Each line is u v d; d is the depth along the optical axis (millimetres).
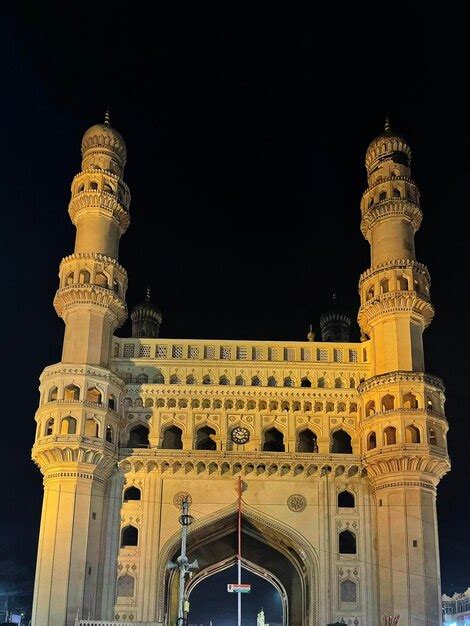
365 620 49219
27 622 74688
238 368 54719
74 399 50688
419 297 53562
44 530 47688
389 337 53250
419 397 50625
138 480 52000
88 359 51781
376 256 56875
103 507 50062
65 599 45594
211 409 53625
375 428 50875
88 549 47406
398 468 49312
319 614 49312
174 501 51594
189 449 52125
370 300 54656
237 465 52000
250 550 57781
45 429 49531
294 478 52469
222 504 51625
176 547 51656
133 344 55625
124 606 49031
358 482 52500
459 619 81312
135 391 53594
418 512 48438
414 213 57312
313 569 50375
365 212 59625
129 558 50125
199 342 55719
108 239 56656
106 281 54875
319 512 51625
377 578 49750
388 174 58938
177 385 53688
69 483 48375
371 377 52719
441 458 49625
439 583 47469
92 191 56844
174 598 56250
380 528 49406
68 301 53812
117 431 51469
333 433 53812
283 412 53750
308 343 55688
